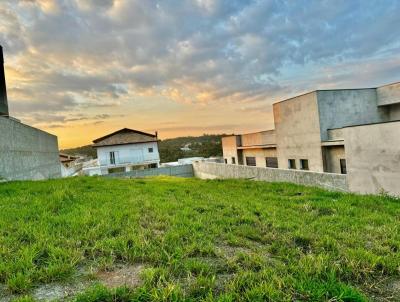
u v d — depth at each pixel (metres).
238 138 25.05
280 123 17.91
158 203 6.08
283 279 2.65
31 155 12.04
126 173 23.78
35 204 5.40
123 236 3.72
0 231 3.82
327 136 14.44
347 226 4.90
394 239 4.14
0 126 8.84
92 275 2.73
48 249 3.24
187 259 3.15
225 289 2.53
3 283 2.59
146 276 2.66
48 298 2.36
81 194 6.80
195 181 13.98
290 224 4.78
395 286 2.80
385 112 15.26
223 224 4.70
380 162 8.38
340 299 2.37
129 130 35.62
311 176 11.29
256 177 15.22
